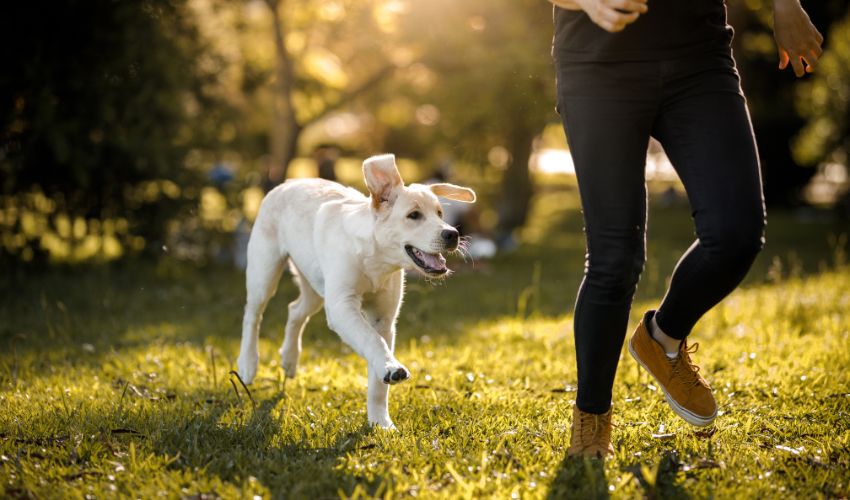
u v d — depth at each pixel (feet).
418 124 52.31
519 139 47.62
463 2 37.04
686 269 9.56
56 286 28.99
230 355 17.88
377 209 12.11
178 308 25.94
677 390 10.60
